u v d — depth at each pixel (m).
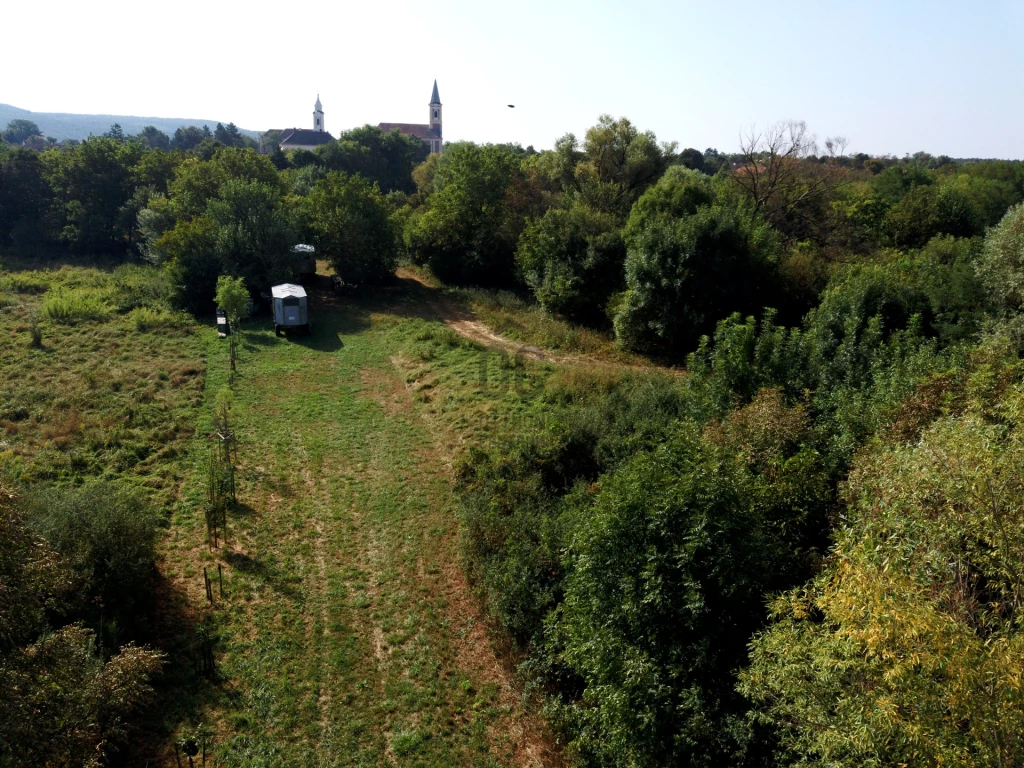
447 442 20.95
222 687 11.46
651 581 9.34
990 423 10.88
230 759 10.16
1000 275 20.72
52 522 12.09
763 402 14.05
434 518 17.06
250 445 20.92
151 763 9.91
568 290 33.44
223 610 13.33
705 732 8.57
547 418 19.30
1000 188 52.28
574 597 10.62
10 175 55.03
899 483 8.44
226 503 17.11
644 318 28.53
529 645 12.25
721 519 9.38
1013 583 7.15
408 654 12.61
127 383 24.86
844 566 6.96
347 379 26.97
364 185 42.28
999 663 5.81
